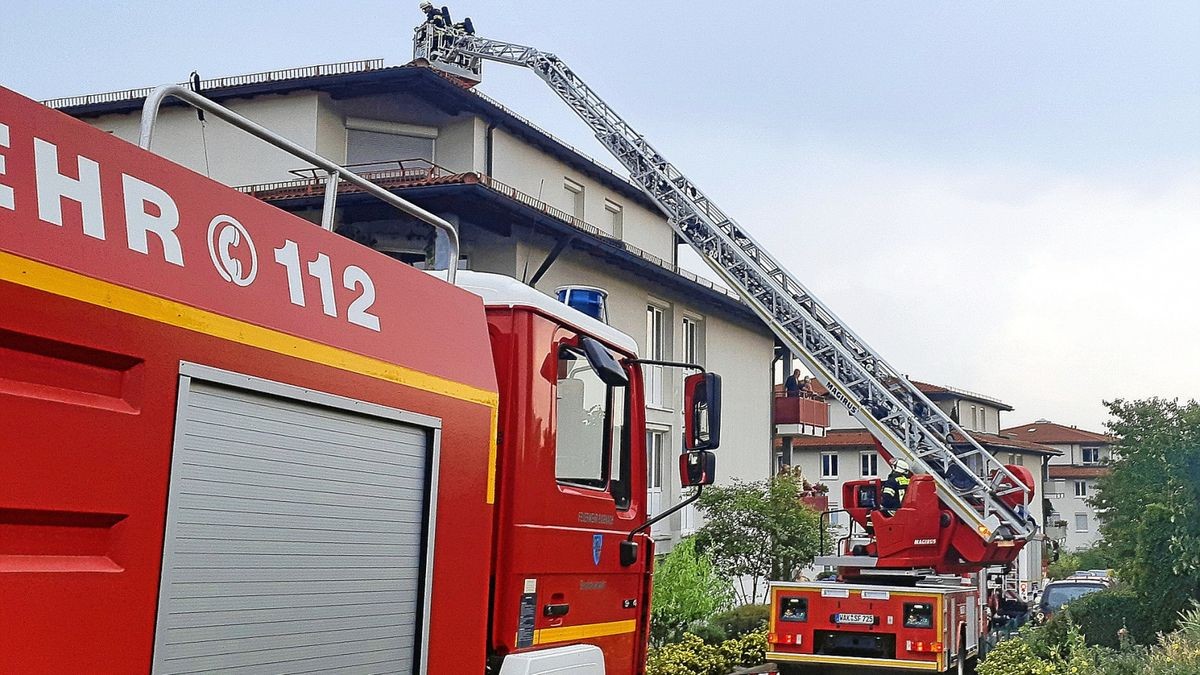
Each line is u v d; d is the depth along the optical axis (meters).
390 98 22.69
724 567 23.91
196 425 3.06
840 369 17.20
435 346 4.24
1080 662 11.98
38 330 2.62
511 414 4.92
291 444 3.44
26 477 2.56
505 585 4.78
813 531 24.33
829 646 14.00
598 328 5.70
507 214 20.81
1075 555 56.78
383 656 3.84
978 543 15.41
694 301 28.39
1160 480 13.71
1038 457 65.56
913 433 16.22
